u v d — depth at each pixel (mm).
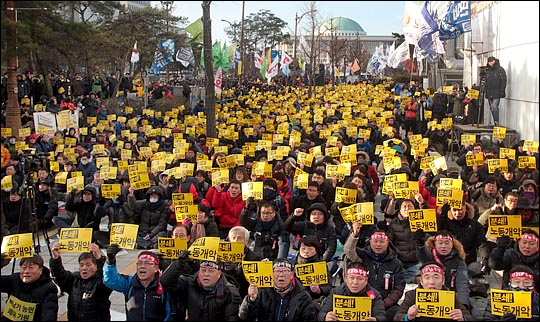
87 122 20391
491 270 9648
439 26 25219
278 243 9055
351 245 7625
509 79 20094
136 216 11430
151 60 24953
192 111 27031
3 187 11102
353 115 26844
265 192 10383
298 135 18219
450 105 24359
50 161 14625
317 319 6355
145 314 6340
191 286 6367
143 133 21000
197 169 13594
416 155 14781
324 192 11008
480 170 12945
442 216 8984
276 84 43469
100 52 17984
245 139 20266
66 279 6754
